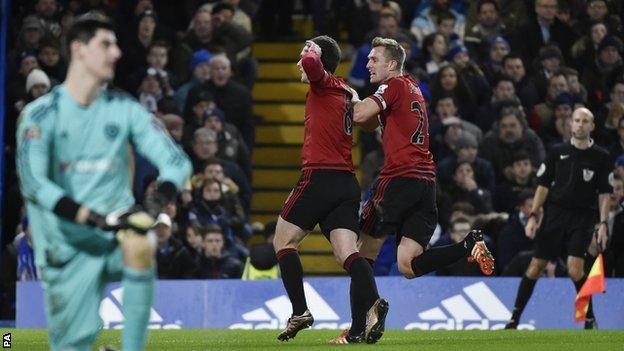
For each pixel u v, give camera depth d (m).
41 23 44.50
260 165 47.44
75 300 14.70
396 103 23.61
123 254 14.17
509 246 38.47
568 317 34.16
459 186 40.31
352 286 23.52
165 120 42.09
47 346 23.31
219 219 38.72
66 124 14.73
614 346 22.78
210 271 37.34
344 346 22.48
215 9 46.38
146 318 14.24
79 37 14.70
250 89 46.34
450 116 42.66
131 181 15.34
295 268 22.97
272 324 33.81
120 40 45.81
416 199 23.69
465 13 48.72
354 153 48.09
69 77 14.86
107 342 24.38
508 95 44.00
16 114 42.75
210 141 41.19
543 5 47.53
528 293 33.16
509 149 42.19
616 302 34.41
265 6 50.31
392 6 45.19
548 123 44.72
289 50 50.31
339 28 51.22
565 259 38.09
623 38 48.81
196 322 33.88
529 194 38.31
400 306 33.94
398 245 24.25
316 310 33.66
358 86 44.72
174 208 37.34
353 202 22.94
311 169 22.86
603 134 44.50
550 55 45.69
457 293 34.06
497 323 34.12
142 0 46.53
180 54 45.53
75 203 14.14
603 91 46.41
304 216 22.88
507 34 47.53
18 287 34.22
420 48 45.88
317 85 22.75
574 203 32.84
